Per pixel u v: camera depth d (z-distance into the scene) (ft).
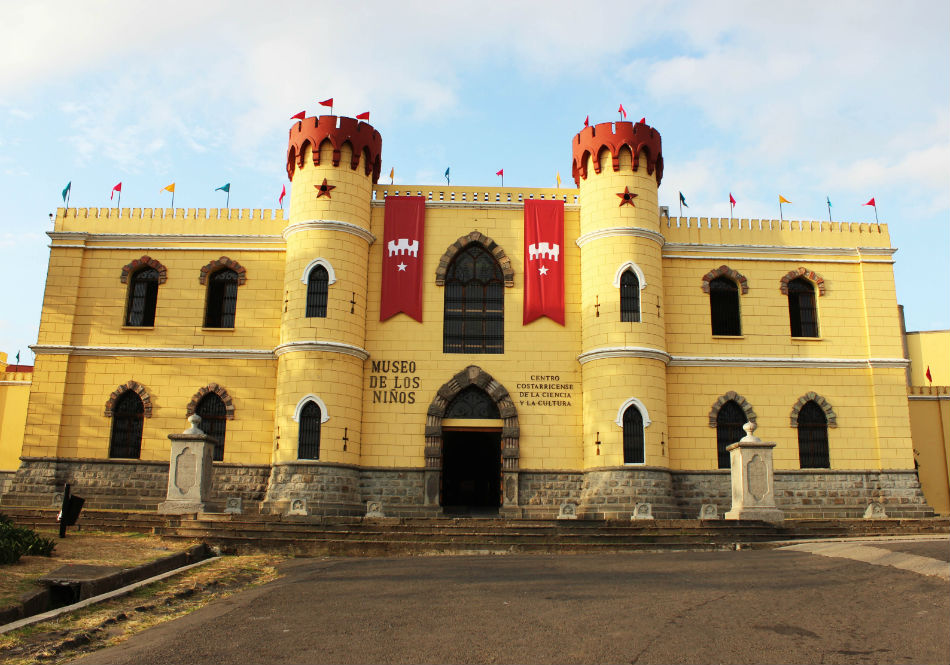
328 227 118.21
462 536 84.84
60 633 44.88
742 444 94.22
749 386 120.47
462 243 123.54
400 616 48.44
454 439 142.72
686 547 85.40
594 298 117.91
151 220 125.80
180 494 92.38
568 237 124.47
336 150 120.67
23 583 53.67
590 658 38.78
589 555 77.77
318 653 40.91
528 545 83.97
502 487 115.65
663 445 113.09
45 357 120.57
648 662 38.06
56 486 116.37
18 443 136.56
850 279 125.29
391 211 124.16
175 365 120.57
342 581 61.82
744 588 53.93
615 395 112.98
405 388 118.42
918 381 180.86
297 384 113.19
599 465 111.86
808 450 119.85
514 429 116.67
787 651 39.47
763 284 124.16
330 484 110.22
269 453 117.39
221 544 82.12
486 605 50.65
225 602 55.88
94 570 59.26
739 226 126.21
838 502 117.29
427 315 121.08
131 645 43.75
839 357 122.11
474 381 118.21
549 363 119.75
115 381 120.16
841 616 45.73
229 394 119.24
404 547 83.10
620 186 119.85
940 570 54.08
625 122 121.70
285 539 82.53
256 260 124.36
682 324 121.90
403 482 115.44
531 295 121.60
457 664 38.42
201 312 122.42
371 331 120.37
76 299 122.72
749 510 91.91
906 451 119.14
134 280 125.39
